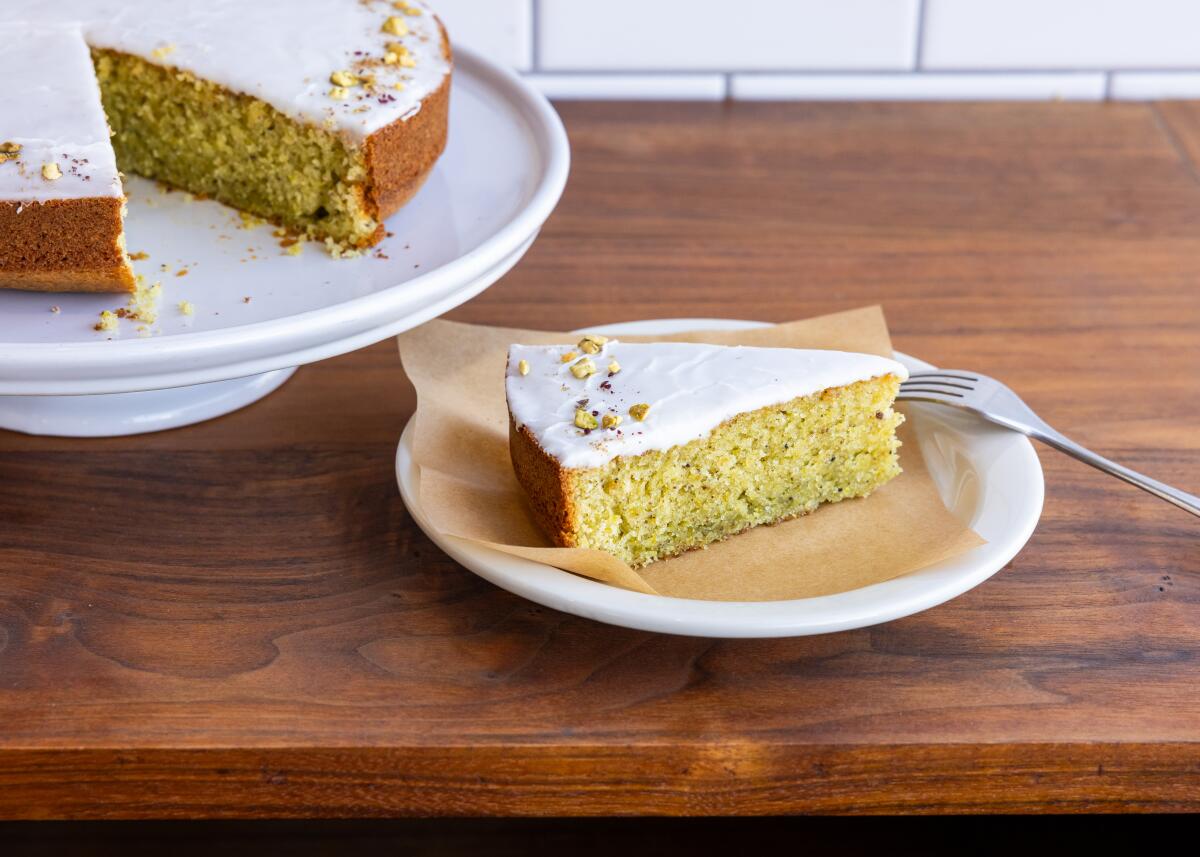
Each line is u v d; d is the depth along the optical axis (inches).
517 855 31.7
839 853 31.4
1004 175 36.1
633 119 37.6
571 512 28.0
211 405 30.4
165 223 32.7
